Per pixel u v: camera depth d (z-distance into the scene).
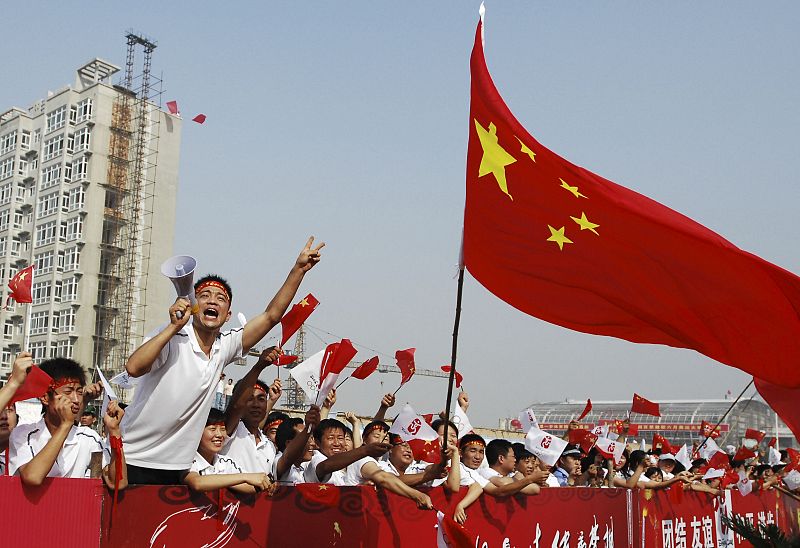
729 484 9.34
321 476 5.29
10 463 4.27
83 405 4.37
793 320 4.79
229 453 5.24
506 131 4.99
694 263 4.84
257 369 4.93
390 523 5.03
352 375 6.42
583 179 4.88
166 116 60.75
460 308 4.97
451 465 5.59
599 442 8.46
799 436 6.27
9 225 59.44
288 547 4.47
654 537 7.49
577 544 6.49
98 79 60.75
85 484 3.74
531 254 5.04
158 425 4.13
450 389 5.01
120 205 57.56
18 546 3.50
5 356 57.31
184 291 4.03
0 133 62.75
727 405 35.75
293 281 4.61
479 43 5.16
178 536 4.04
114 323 55.97
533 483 6.13
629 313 5.14
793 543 7.07
